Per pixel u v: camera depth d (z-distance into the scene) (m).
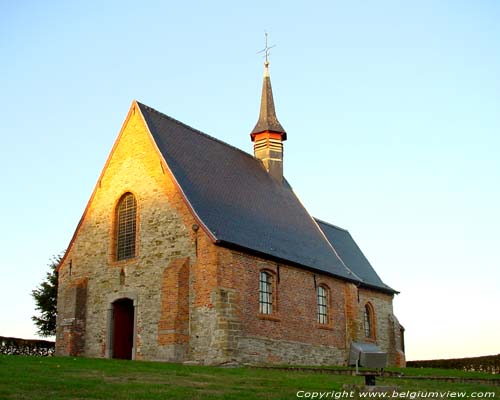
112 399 12.63
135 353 26.34
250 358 25.50
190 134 31.56
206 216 26.52
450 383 20.09
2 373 15.24
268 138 37.53
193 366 21.08
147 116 29.33
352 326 33.41
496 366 37.09
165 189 27.36
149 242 27.38
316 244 34.62
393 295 41.66
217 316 24.45
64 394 12.88
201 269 25.31
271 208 33.06
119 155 29.70
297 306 29.45
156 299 26.38
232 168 32.75
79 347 28.39
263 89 39.19
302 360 28.91
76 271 29.89
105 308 28.22
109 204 29.50
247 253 26.70
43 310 40.00
